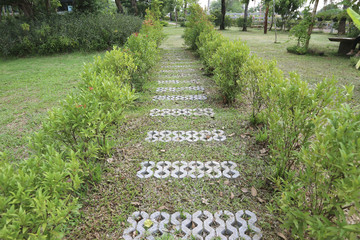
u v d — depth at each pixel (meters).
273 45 14.20
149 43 6.82
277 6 25.70
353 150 1.47
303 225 1.72
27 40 11.37
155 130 4.05
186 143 3.64
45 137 2.47
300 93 2.30
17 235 1.44
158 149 3.49
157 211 2.41
